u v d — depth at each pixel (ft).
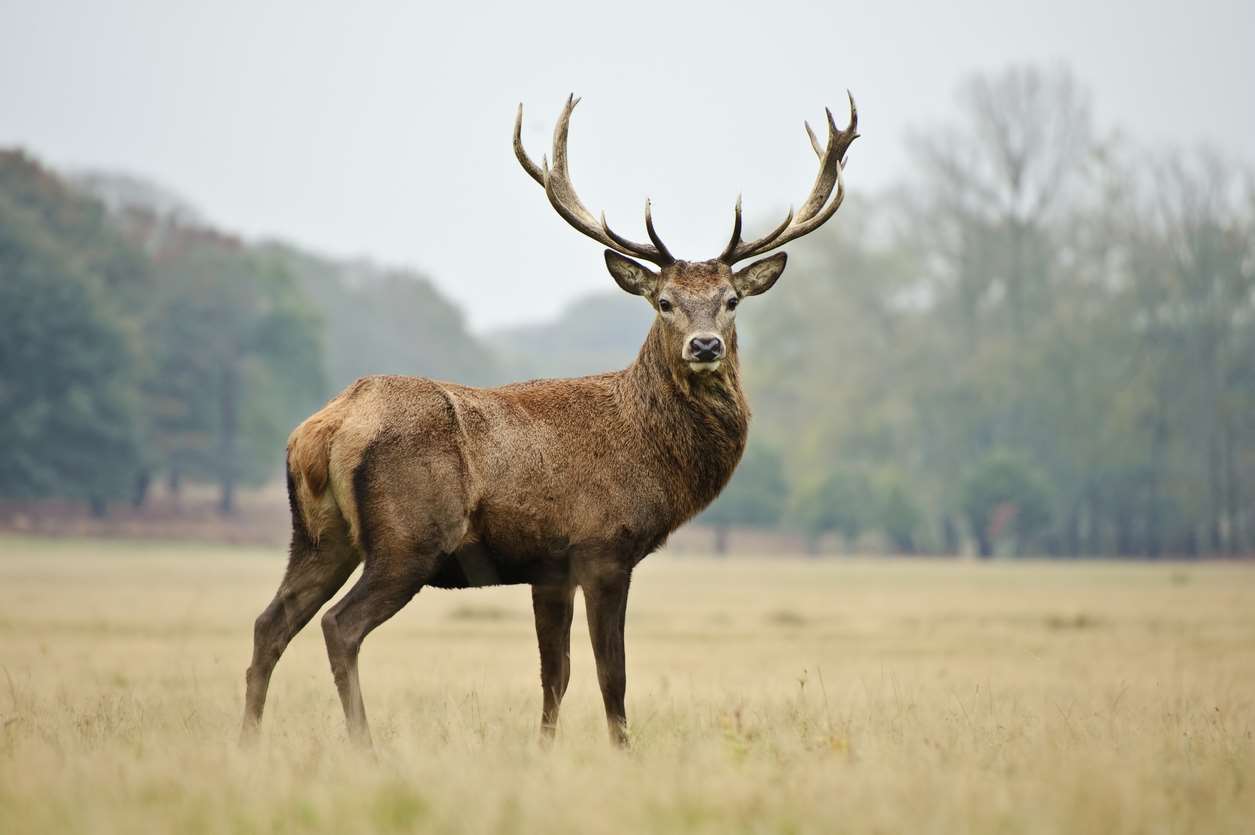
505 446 115.24
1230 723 120.57
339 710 130.41
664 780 84.99
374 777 84.07
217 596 363.35
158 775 83.66
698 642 250.78
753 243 128.98
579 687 162.81
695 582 516.73
